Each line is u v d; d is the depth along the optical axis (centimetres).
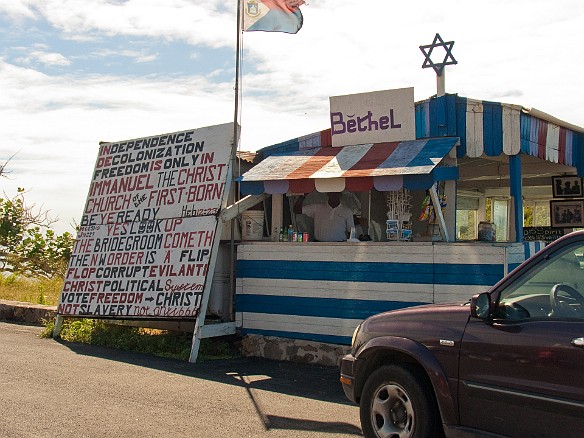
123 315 1111
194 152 1134
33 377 848
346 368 612
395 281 939
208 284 1042
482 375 506
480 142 977
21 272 2330
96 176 1252
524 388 480
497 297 511
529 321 491
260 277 1059
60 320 1195
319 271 1004
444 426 529
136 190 1185
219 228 1066
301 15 1131
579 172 1178
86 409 701
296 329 1019
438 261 909
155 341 1095
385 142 1030
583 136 1176
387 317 591
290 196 1127
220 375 912
